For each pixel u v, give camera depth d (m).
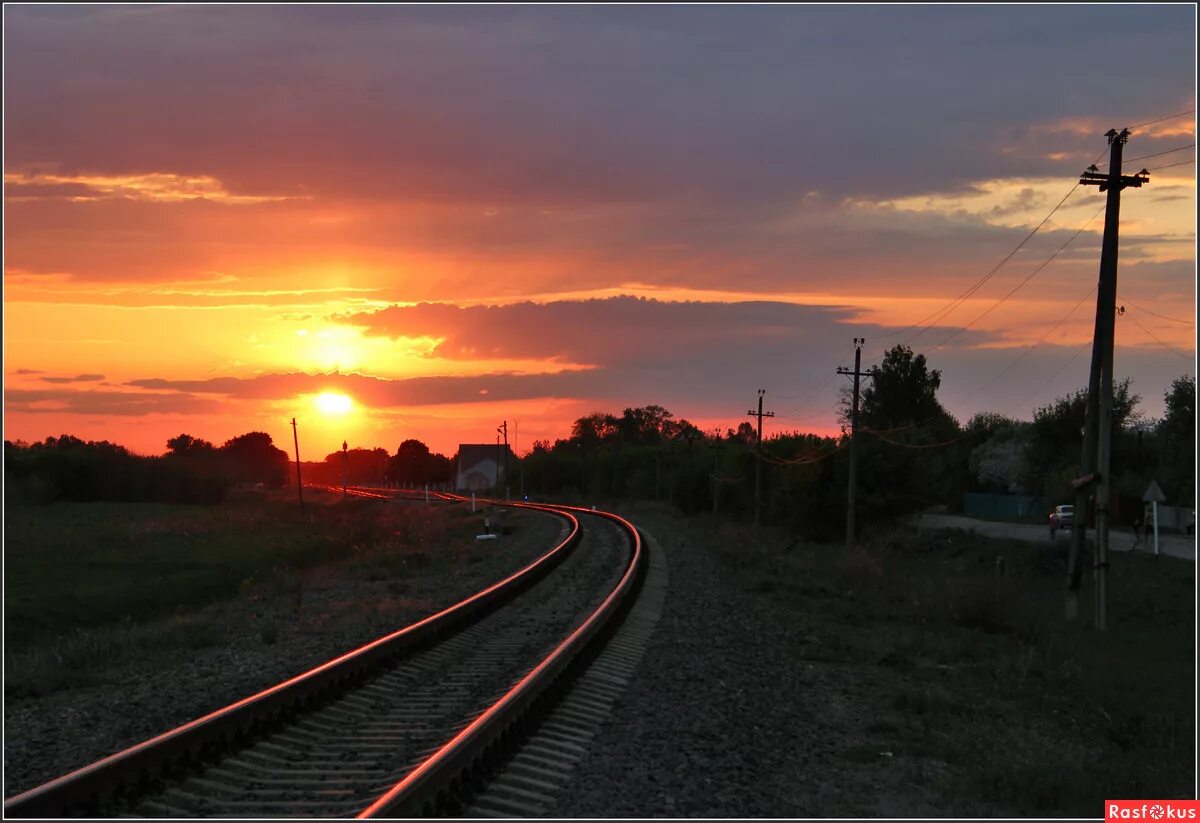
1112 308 28.42
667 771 9.38
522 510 81.56
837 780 9.95
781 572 37.06
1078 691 17.73
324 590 27.91
